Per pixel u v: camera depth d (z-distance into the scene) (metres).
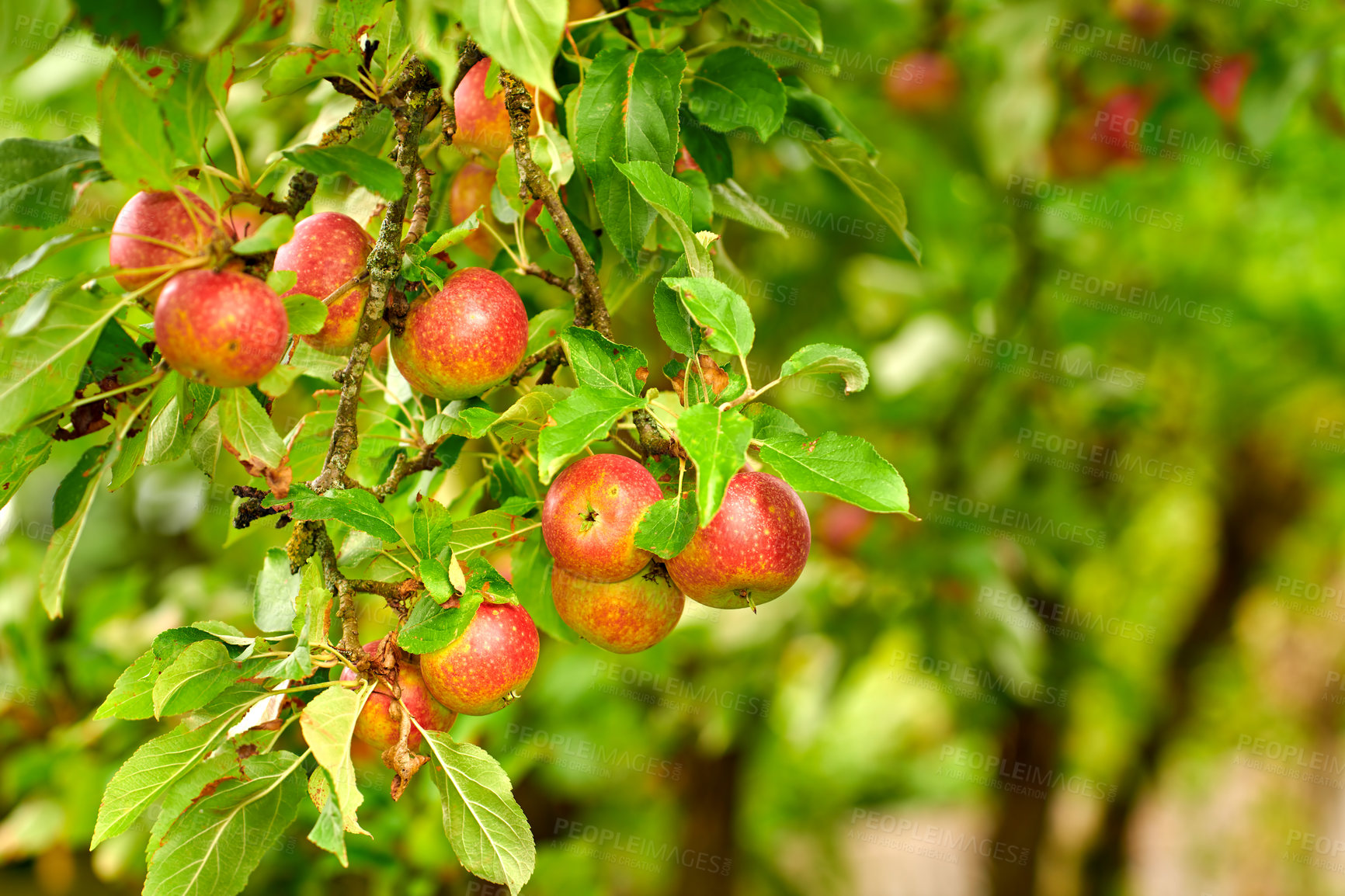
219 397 1.56
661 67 1.61
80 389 1.52
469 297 1.59
